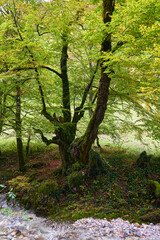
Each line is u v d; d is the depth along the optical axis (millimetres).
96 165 8648
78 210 6965
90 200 7434
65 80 8914
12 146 13633
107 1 5918
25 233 5855
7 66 6852
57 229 6051
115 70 6688
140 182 8219
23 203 7758
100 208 6926
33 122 8094
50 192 7668
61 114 10477
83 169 8719
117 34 4824
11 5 6770
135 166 9305
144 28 4449
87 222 6242
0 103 7629
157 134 9258
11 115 8266
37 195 7637
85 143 6660
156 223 6012
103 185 8109
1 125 7641
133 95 7520
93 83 9992
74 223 6277
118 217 6457
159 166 9508
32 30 6934
